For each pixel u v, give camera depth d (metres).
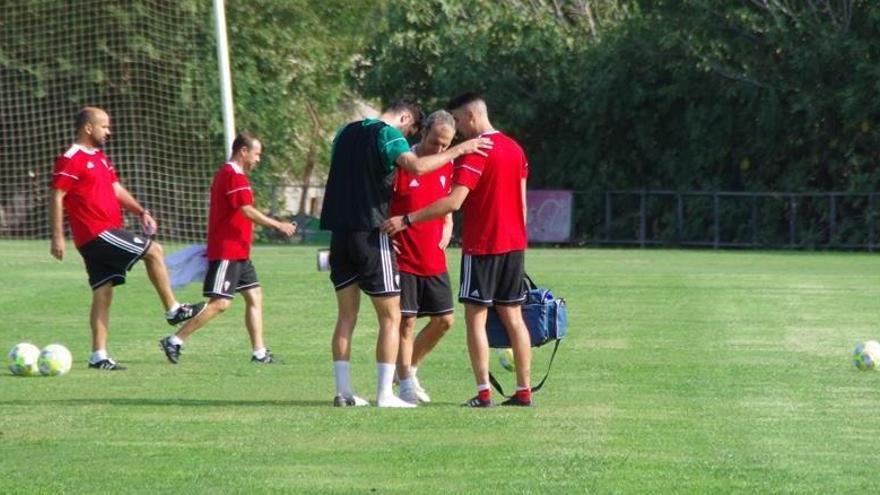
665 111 141.88
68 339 54.06
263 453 29.92
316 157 152.38
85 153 46.59
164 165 129.12
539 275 88.25
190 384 42.03
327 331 57.31
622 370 44.72
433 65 146.25
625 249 135.75
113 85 127.81
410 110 38.50
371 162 36.47
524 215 37.38
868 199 130.88
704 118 139.12
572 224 143.00
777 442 31.36
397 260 38.94
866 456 29.66
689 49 136.00
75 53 126.75
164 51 128.62
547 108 145.75
